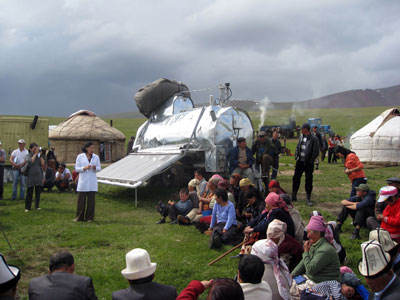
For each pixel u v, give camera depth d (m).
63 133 24.59
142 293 3.16
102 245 7.34
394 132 20.44
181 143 12.89
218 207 7.49
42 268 6.12
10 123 17.05
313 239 4.58
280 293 3.87
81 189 9.30
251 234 6.21
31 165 10.59
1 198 12.55
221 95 13.52
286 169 19.36
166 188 13.50
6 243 7.38
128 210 10.79
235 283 2.87
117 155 26.70
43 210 10.66
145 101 15.19
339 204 10.61
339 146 8.63
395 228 6.09
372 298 3.15
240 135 12.70
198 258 6.43
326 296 4.14
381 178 15.32
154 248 7.02
